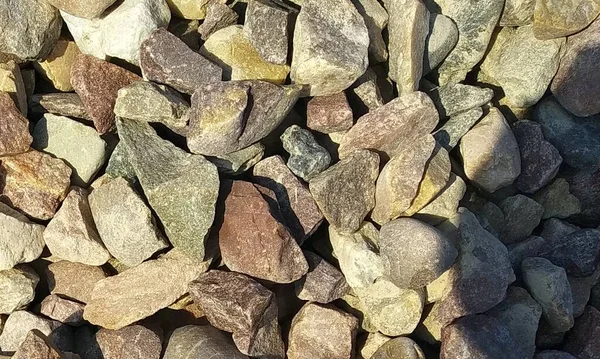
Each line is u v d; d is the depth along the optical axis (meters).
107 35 0.20
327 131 0.21
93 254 0.20
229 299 0.19
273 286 0.21
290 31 0.21
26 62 0.21
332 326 0.20
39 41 0.20
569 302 0.21
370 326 0.21
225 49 0.21
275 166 0.21
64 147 0.21
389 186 0.20
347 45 0.20
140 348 0.19
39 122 0.21
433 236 0.19
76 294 0.20
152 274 0.20
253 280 0.19
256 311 0.19
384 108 0.21
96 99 0.20
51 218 0.20
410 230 0.20
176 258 0.20
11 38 0.20
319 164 0.20
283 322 0.21
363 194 0.21
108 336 0.20
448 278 0.21
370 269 0.20
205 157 0.20
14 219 0.19
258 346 0.19
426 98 0.21
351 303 0.21
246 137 0.20
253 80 0.20
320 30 0.20
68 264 0.21
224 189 0.20
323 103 0.21
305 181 0.21
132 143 0.20
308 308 0.20
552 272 0.21
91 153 0.20
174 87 0.20
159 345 0.20
